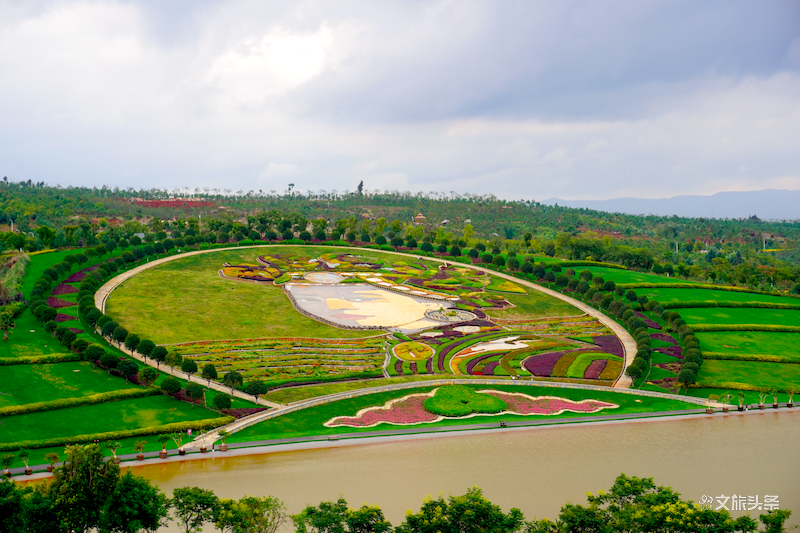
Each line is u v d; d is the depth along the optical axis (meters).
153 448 75.19
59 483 52.41
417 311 157.38
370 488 66.69
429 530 52.06
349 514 53.06
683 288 182.50
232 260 197.00
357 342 129.88
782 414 98.88
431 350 126.88
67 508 51.34
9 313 114.75
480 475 71.69
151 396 91.31
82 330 117.00
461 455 77.88
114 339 112.19
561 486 69.56
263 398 96.19
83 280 144.00
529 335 141.75
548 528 53.47
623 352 131.00
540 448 81.19
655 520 52.72
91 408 84.50
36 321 118.44
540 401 101.31
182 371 105.25
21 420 78.31
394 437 83.44
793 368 124.06
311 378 106.75
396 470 72.12
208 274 178.12
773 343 138.12
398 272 199.25
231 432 81.56
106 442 74.81
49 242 188.12
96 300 141.88
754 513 64.81
